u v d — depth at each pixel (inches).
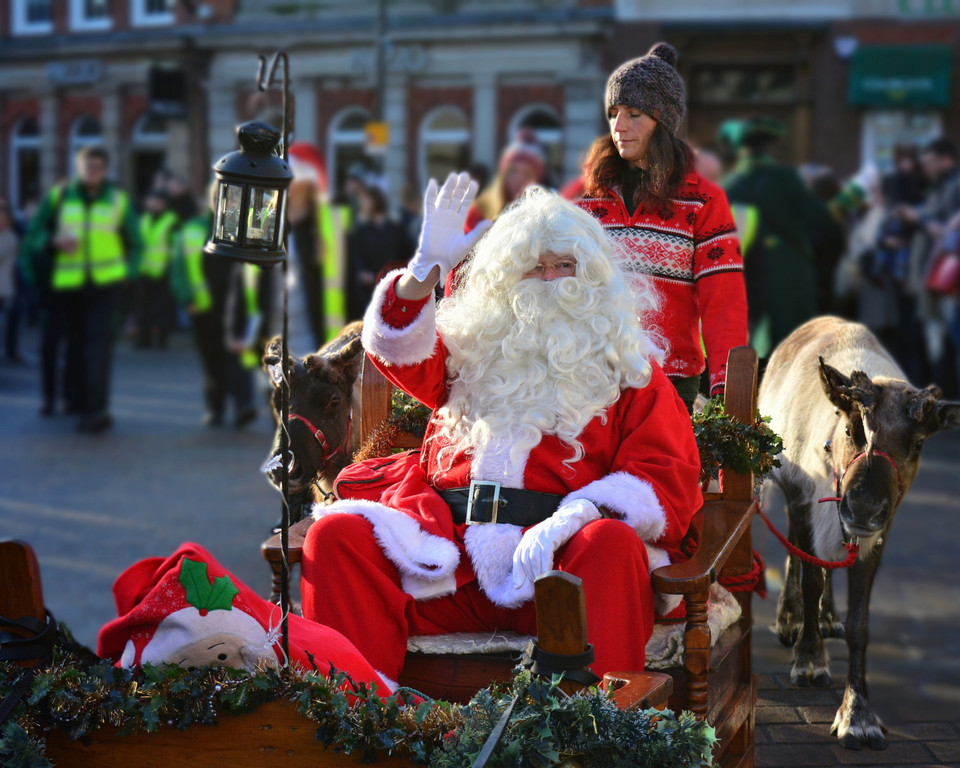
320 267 359.9
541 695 73.2
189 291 397.7
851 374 134.7
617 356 108.8
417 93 787.4
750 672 128.8
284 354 84.4
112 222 391.2
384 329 105.5
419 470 115.7
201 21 837.8
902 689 161.5
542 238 110.5
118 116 873.5
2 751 73.5
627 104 134.7
